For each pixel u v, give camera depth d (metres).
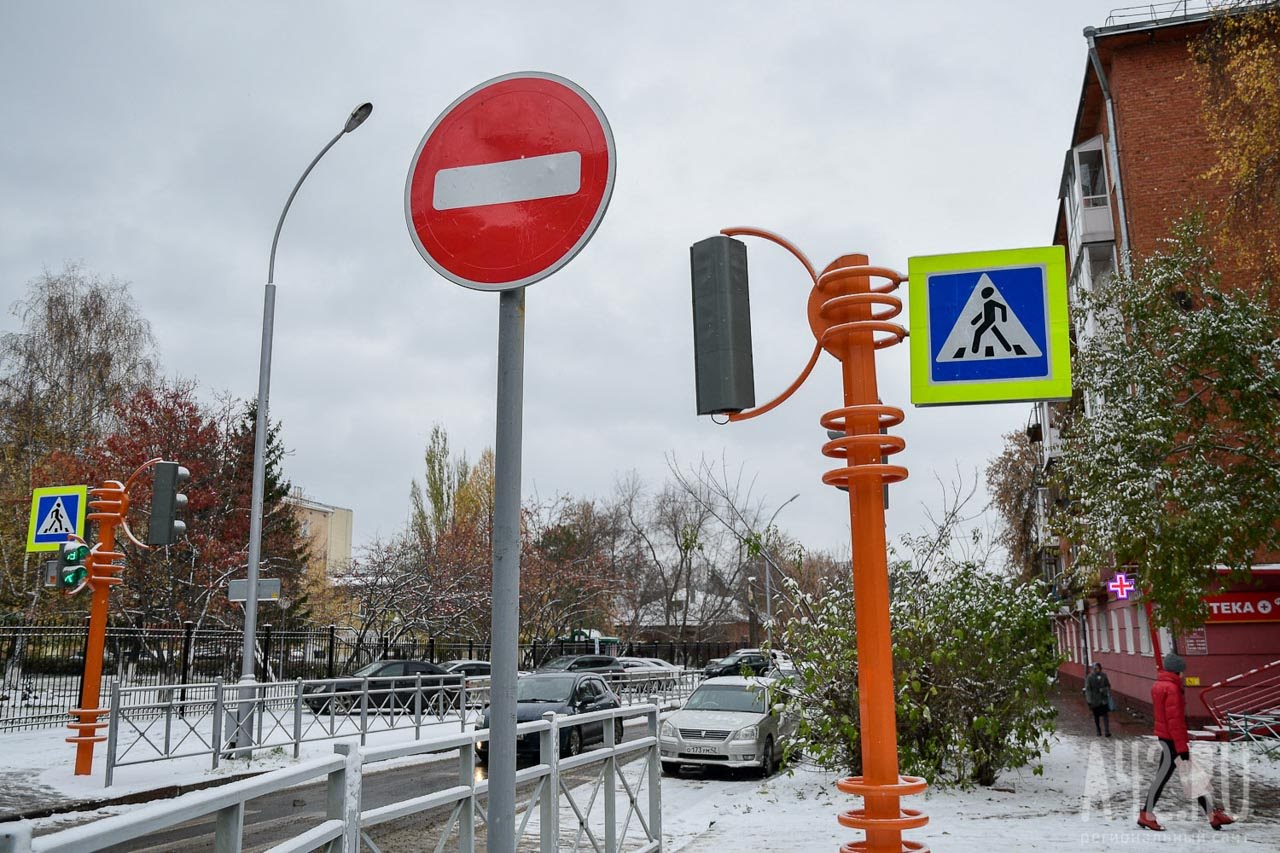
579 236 3.25
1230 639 21.33
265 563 33.62
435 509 45.06
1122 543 14.33
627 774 6.84
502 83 3.45
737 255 4.11
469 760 4.72
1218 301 15.33
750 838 9.02
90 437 34.81
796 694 12.53
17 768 13.73
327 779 3.49
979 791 11.91
